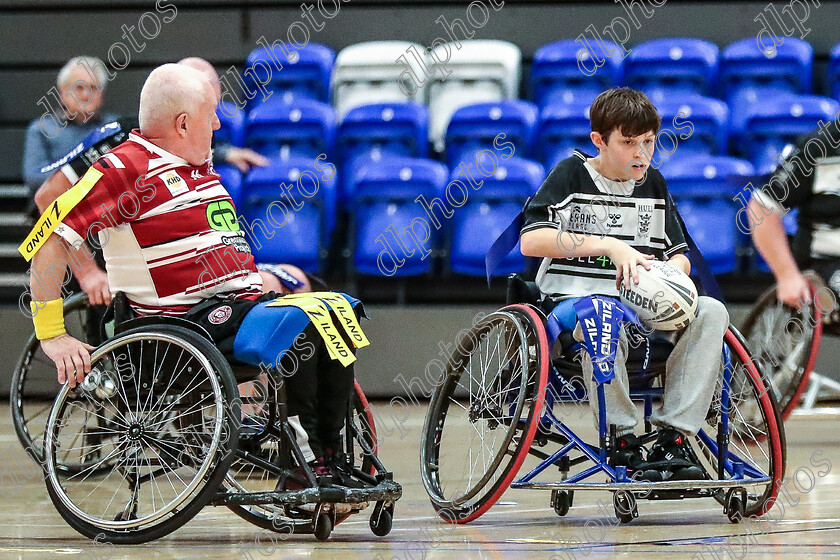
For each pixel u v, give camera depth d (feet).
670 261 26.32
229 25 63.67
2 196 60.29
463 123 59.11
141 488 30.32
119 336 22.30
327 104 63.87
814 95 62.85
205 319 22.52
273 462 23.32
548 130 58.75
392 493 22.30
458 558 19.93
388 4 64.13
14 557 20.34
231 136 60.29
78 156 31.71
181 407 23.45
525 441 23.45
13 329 54.95
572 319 24.53
